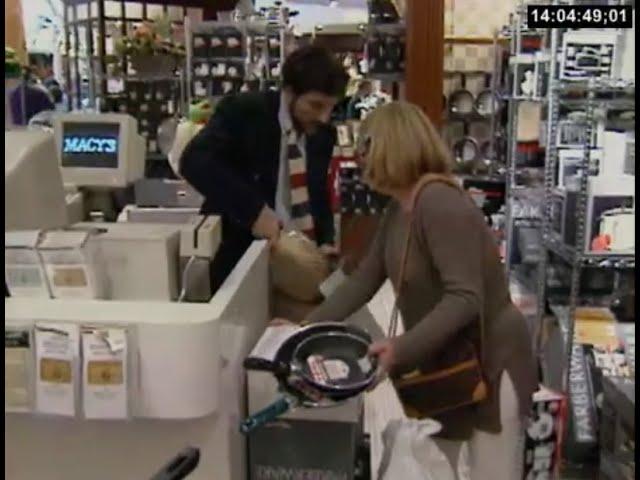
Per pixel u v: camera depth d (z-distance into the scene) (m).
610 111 3.80
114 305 1.56
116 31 8.06
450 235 1.84
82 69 8.36
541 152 4.89
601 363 3.61
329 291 2.43
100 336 1.45
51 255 1.65
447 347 1.95
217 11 7.54
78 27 8.30
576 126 3.96
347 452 1.68
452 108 8.45
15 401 1.48
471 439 2.03
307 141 2.90
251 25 7.12
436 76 6.50
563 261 4.02
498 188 6.88
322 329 1.69
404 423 1.73
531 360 2.03
